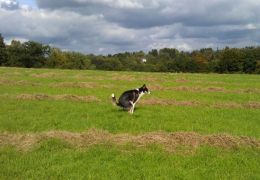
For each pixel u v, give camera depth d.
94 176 10.94
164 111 22.70
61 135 14.54
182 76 56.50
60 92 30.89
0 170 11.31
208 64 124.75
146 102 25.89
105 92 31.56
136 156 12.85
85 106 23.56
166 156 12.95
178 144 14.04
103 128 17.23
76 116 20.12
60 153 12.91
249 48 124.31
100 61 134.50
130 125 18.05
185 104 26.05
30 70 59.72
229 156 13.17
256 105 26.30
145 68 127.94
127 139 14.44
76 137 14.41
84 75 51.22
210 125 18.86
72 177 10.87
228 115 22.06
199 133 16.02
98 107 23.34
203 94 32.72
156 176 11.19
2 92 29.53
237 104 26.58
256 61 118.12
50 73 52.56
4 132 15.58
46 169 11.49
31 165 11.78
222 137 14.72
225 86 41.34
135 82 42.34
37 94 27.55
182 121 19.59
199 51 143.00
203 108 24.59
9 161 12.09
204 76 59.75
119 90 33.53
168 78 49.66
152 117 20.48
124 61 138.25
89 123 18.17
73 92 31.14
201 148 13.77
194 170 11.75
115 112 21.56
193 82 45.22
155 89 35.84
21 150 13.20
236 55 119.81
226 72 121.44
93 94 30.08
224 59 120.94
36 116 19.86
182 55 139.25
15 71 54.56
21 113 20.64
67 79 44.12
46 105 23.62
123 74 56.12
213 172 11.67
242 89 37.59
